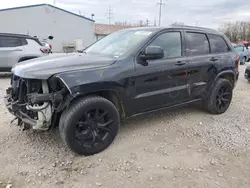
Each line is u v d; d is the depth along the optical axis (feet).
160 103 12.44
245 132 13.04
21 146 10.84
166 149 10.99
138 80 11.16
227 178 8.99
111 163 9.77
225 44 15.97
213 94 14.96
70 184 8.47
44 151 10.48
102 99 10.28
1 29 91.45
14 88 11.10
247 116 15.67
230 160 10.22
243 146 11.44
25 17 94.02
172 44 12.74
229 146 11.41
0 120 13.73
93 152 10.30
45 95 9.37
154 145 11.33
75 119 9.60
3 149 10.54
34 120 9.79
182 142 11.71
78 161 9.84
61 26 100.58
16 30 93.61
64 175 8.94
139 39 11.95
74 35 103.76
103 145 10.57
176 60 12.61
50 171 9.14
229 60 15.57
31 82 9.89
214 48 15.10
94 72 9.87
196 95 14.14
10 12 91.40
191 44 13.67
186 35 13.52
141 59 11.33
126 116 11.46
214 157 10.42
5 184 8.34
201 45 14.28
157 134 12.49
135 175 9.05
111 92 10.68
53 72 9.34
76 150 9.89
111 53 11.96
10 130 12.39
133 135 12.26
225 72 15.31
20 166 9.38
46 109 9.51
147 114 12.23
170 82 12.48
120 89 10.60
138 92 11.32
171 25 13.51
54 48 100.63
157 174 9.12
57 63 10.25
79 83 9.34
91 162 9.81
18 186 8.27
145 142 11.59
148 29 12.83
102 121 10.53
